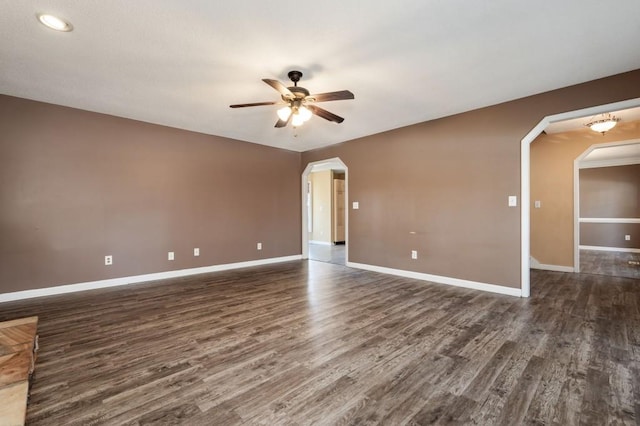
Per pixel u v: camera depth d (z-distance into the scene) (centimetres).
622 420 157
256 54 261
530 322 291
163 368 210
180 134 490
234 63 276
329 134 531
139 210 450
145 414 163
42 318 302
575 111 327
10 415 120
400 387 188
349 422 157
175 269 487
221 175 541
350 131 511
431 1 194
